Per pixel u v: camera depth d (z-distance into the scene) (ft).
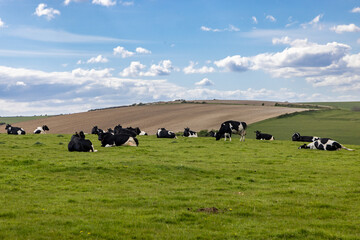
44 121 343.67
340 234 32.01
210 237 30.63
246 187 54.13
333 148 103.81
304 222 36.24
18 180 52.95
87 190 49.01
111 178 57.11
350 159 85.87
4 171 58.59
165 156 84.58
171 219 35.29
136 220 34.81
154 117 319.06
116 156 80.12
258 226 34.63
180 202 42.65
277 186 55.36
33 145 98.22
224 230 33.12
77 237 29.43
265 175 64.08
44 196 44.37
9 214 35.37
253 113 315.37
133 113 349.41
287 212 39.78
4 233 29.40
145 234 30.89
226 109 345.31
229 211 39.60
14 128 155.02
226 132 132.87
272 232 32.30
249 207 41.37
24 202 40.83
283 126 255.50
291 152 99.35
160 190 50.44
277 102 428.97
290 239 30.86
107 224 33.12
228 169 67.97
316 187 53.47
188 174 62.13
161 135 148.15
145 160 73.36
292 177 62.23
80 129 285.43
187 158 82.17
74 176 57.47
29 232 30.09
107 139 100.22
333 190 51.03
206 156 87.20
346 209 41.32
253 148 107.96
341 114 309.63
